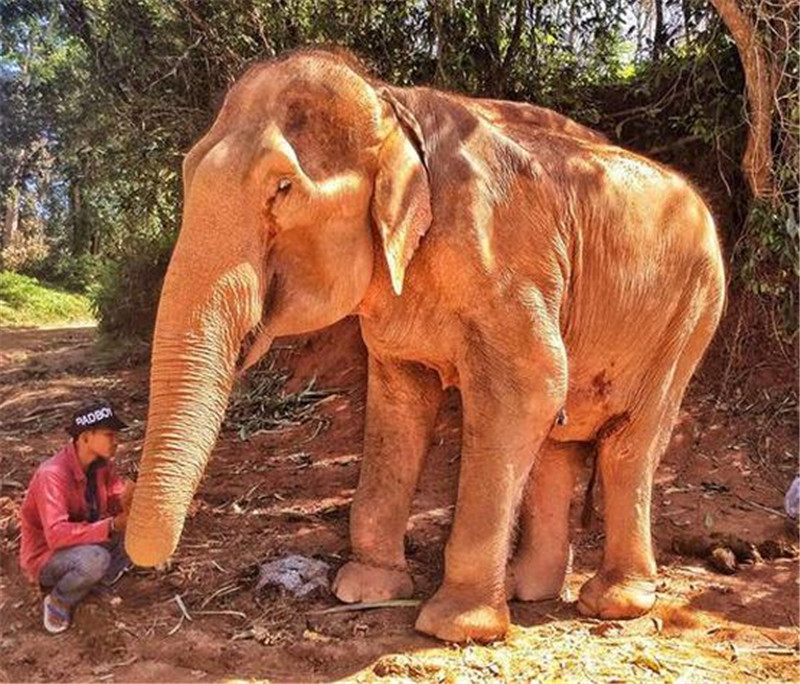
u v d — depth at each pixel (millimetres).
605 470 3895
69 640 3480
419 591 3867
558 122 3930
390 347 3488
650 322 3812
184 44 8734
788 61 5266
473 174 3277
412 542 4473
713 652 3422
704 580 4133
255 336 3025
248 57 8242
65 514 3572
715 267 3994
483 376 3312
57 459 3703
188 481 2750
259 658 3287
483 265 3242
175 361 2801
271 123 2957
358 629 3484
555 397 3385
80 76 12328
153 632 3514
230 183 2861
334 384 7676
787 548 4496
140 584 3980
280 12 7883
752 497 5246
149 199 10641
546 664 3240
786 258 6078
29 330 18203
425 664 3160
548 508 3982
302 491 5480
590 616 3756
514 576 3912
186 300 2828
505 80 7406
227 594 3836
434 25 7340
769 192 5633
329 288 3086
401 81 7680
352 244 3105
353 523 3842
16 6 15227
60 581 3500
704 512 5016
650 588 3805
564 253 3469
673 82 7039
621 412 3869
